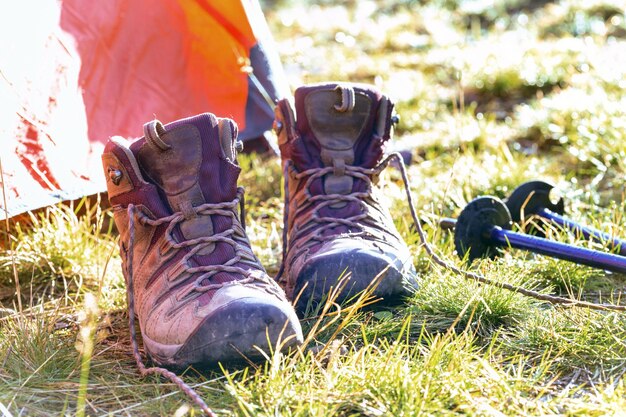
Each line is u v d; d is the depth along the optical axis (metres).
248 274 2.16
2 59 2.87
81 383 1.88
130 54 3.34
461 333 2.32
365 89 2.63
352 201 2.58
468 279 2.53
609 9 8.25
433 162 4.39
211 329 2.01
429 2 9.80
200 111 3.54
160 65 3.43
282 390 1.90
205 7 3.48
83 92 3.16
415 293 2.51
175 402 1.96
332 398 1.91
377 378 1.95
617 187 3.82
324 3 10.64
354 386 1.94
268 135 3.97
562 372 2.12
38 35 3.03
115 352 2.27
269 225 3.54
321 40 8.48
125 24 3.33
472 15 9.09
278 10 10.39
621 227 3.05
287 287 2.54
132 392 2.01
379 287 2.40
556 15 8.26
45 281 2.91
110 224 3.15
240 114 3.66
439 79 6.52
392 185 3.74
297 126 2.66
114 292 2.69
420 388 1.91
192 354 2.03
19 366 2.08
